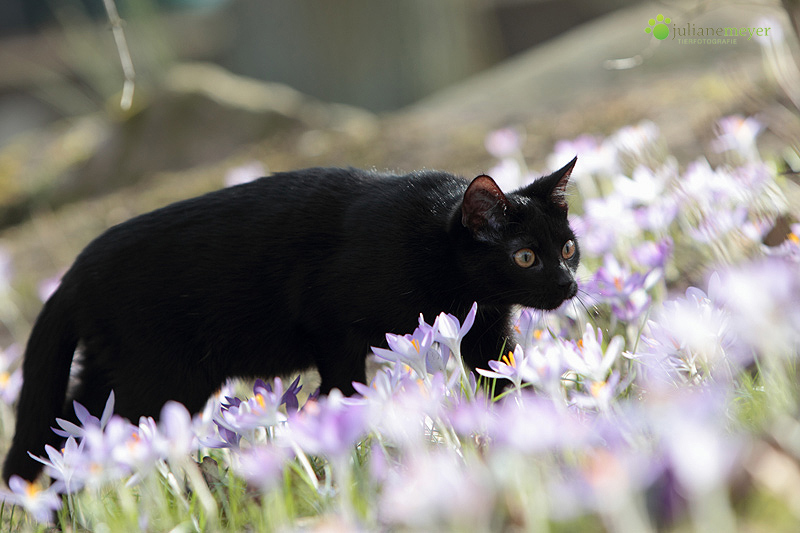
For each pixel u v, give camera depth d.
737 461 2.27
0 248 9.23
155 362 4.04
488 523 2.41
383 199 4.01
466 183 4.24
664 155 5.85
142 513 3.03
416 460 2.59
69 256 8.45
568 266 4.10
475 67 17.03
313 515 2.98
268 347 4.16
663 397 2.47
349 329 3.99
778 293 2.73
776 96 5.27
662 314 3.32
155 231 4.12
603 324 4.48
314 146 9.86
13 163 11.61
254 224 4.07
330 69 15.59
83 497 3.47
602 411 2.90
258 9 15.74
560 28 20.42
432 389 2.83
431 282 3.95
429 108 10.42
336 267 3.93
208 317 4.07
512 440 2.41
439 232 3.93
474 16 17.58
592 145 5.56
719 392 2.82
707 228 4.22
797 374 3.10
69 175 10.84
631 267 4.86
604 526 2.29
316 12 15.39
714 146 5.66
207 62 19.23
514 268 3.97
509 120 8.99
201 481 3.05
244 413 2.94
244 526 3.04
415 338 3.03
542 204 4.09
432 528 2.32
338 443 2.36
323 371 4.09
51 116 18.27
